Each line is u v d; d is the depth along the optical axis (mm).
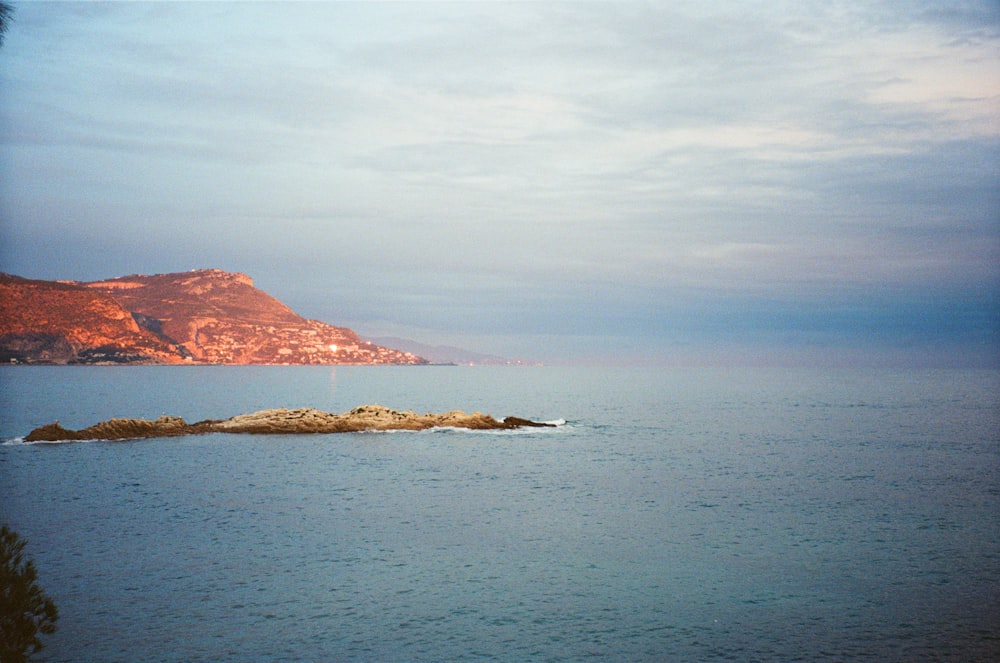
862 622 25609
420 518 40438
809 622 25594
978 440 78125
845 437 81375
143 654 22875
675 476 54562
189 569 31047
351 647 23562
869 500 45156
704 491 48344
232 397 162250
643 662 22641
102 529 37781
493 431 86188
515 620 25781
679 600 27656
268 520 39875
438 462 61750
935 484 50844
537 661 22672
